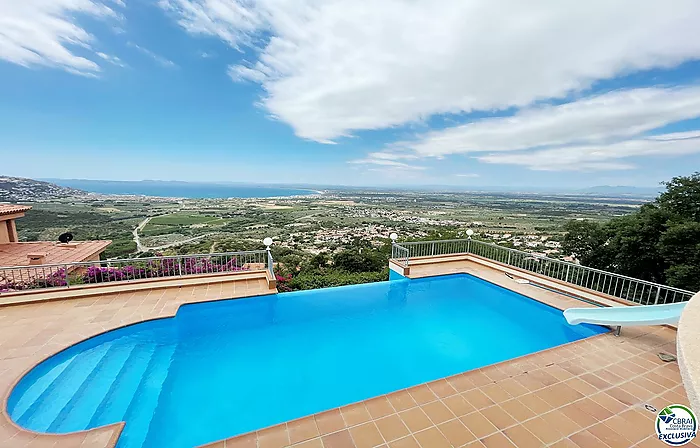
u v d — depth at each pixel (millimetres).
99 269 6195
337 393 3543
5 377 3199
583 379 3170
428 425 2484
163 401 3324
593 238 10750
